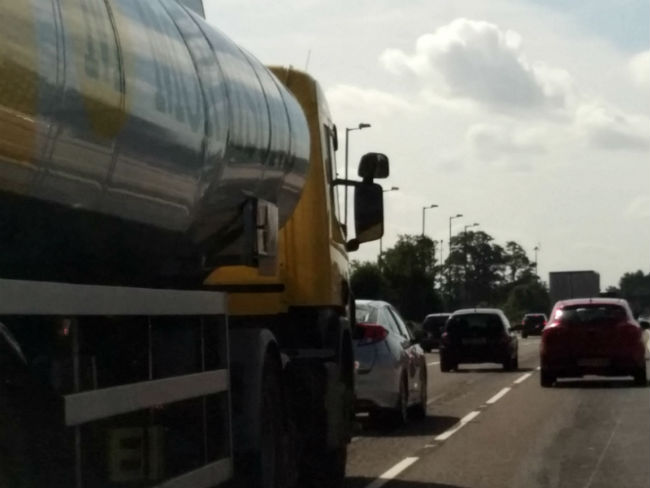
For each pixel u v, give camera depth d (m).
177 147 6.20
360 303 16.02
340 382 9.45
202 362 6.42
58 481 4.51
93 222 5.58
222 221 7.34
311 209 9.51
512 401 19.84
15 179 4.77
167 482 5.77
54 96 4.84
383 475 11.23
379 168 10.63
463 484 10.67
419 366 16.86
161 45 6.06
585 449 13.02
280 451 7.79
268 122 7.96
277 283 9.04
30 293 4.36
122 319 5.27
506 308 144.75
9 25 4.51
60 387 4.62
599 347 22.80
